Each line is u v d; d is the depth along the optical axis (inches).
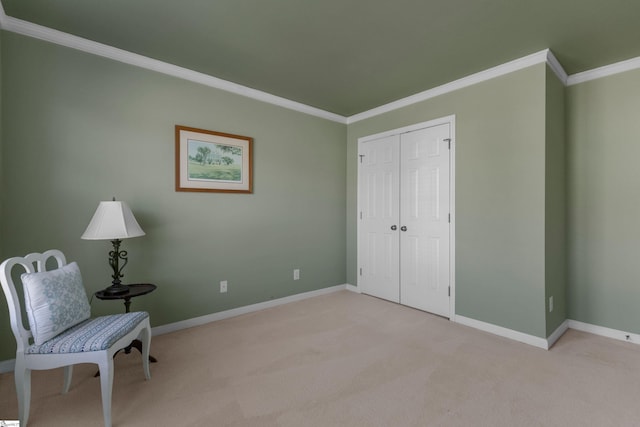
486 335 103.9
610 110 102.3
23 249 82.3
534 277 96.3
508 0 70.3
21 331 59.8
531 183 97.0
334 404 67.4
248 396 70.1
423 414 64.1
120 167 96.5
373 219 149.4
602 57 97.0
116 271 86.7
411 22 79.1
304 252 145.6
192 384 74.8
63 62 87.0
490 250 106.5
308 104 141.9
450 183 118.0
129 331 68.1
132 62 97.8
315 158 149.3
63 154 87.4
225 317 119.9
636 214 98.5
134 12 75.8
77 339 60.4
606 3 71.1
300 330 108.0
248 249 126.5
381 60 99.7
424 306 127.7
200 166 112.7
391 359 87.1
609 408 65.6
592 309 106.5
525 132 98.1
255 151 127.8
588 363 84.7
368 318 119.7
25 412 59.1
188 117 109.7
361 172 155.3
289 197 139.7
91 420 62.1
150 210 102.3
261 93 127.5
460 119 114.8
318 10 74.5
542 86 94.4
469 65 103.0
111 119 94.8
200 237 113.5
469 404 67.2
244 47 92.4
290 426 60.6
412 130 131.3
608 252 103.3
